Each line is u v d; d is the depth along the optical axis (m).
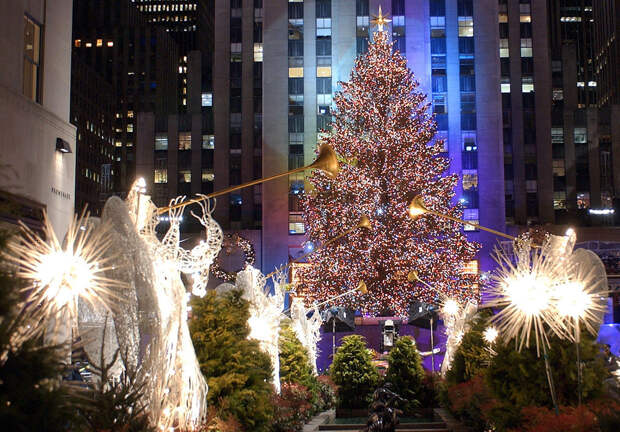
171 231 11.34
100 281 8.41
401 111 51.44
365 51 74.75
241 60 83.38
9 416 5.01
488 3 75.00
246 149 81.94
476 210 72.06
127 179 152.12
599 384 10.95
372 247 47.25
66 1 19.64
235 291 13.55
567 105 101.25
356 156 50.88
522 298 9.77
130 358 8.70
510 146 83.06
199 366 11.69
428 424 20.53
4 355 5.24
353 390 25.69
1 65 15.57
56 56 18.97
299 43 75.38
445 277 47.50
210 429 10.64
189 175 86.75
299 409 18.72
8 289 5.25
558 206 83.50
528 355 11.20
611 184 83.62
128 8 164.00
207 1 186.00
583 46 150.25
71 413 5.63
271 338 17.22
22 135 16.28
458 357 20.70
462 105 73.88
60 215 18.55
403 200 48.25
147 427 8.35
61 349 5.78
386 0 74.88
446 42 74.81
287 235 71.69
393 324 37.88
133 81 156.00
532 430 9.70
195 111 110.50
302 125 73.94
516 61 84.38
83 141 135.75
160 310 8.97
